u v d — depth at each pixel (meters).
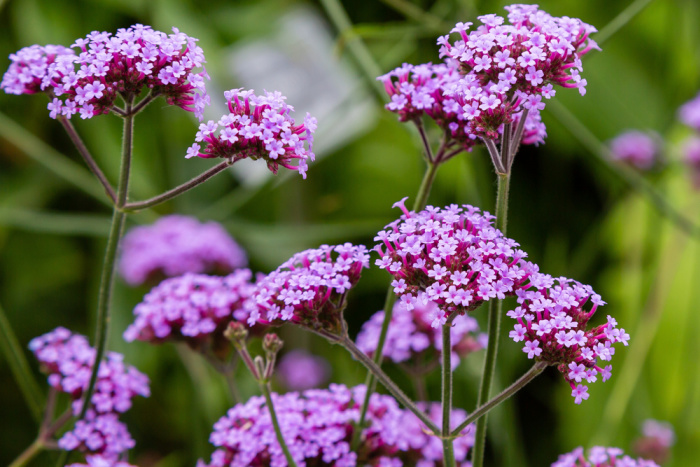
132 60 0.72
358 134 1.26
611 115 1.27
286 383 1.06
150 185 1.19
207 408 0.87
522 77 0.71
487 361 0.73
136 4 1.21
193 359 0.86
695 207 1.17
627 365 1.00
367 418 0.77
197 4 1.32
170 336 0.81
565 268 1.17
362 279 1.18
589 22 1.27
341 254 0.73
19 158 1.24
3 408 1.11
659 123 1.29
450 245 0.70
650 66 1.29
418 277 0.71
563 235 1.23
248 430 0.77
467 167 0.88
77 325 1.22
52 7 1.23
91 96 0.72
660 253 1.09
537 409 1.11
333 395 0.78
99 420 0.78
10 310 1.20
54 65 0.72
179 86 0.73
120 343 1.11
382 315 0.82
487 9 0.98
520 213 1.23
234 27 1.33
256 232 1.10
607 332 0.70
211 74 1.23
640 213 1.17
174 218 1.05
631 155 1.17
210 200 1.27
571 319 0.70
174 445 1.05
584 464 0.77
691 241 1.12
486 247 0.70
